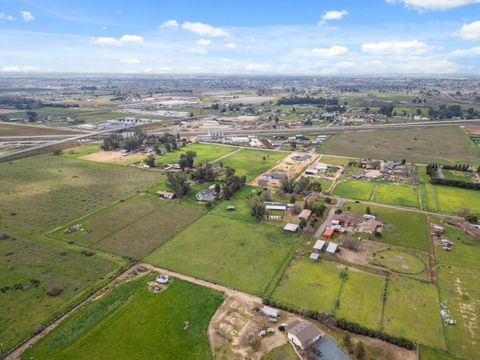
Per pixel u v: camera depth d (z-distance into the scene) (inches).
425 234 3659.0
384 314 2474.2
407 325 2367.1
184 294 2682.1
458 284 2815.0
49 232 3676.2
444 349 2166.6
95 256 3221.0
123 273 2967.5
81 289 2736.2
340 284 2812.5
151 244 3452.3
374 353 2126.0
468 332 2305.6
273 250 3341.5
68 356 2113.7
